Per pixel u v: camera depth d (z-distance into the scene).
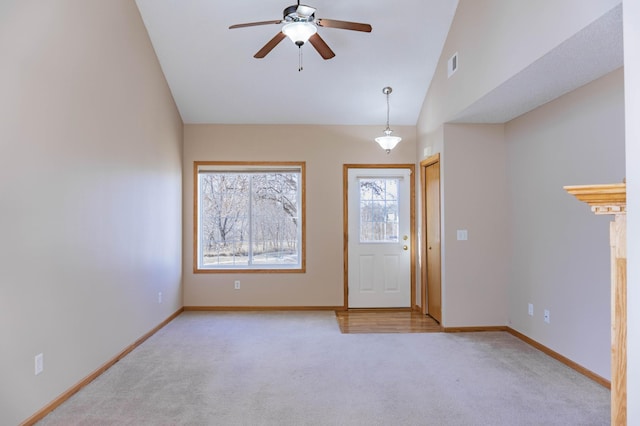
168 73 5.02
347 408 2.81
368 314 5.57
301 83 5.21
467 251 4.75
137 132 4.21
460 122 4.71
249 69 5.00
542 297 4.02
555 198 3.81
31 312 2.58
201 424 2.60
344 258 5.86
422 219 5.61
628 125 1.42
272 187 5.95
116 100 3.73
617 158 3.04
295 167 5.89
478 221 4.77
